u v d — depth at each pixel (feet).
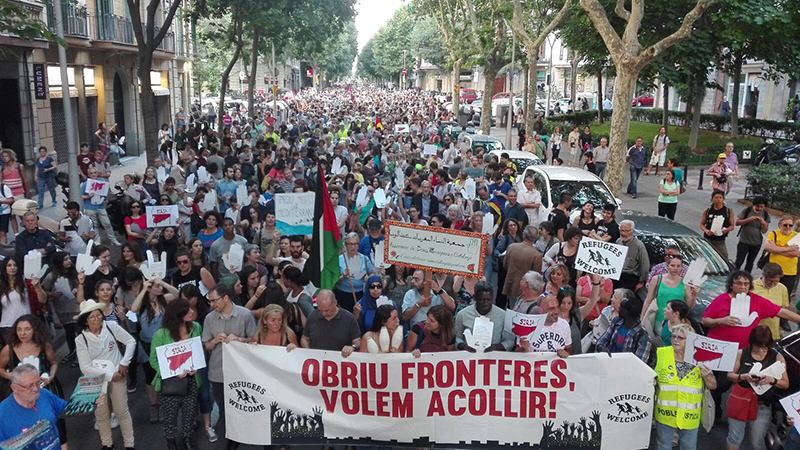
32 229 34.71
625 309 23.67
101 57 102.22
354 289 30.96
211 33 108.78
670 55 91.76
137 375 31.24
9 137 75.15
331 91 366.84
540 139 92.63
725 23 87.40
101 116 103.30
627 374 22.17
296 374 22.84
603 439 22.40
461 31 167.43
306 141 85.97
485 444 22.81
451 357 22.56
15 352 23.21
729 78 153.28
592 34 103.86
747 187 71.97
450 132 106.22
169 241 38.11
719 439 25.61
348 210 47.06
